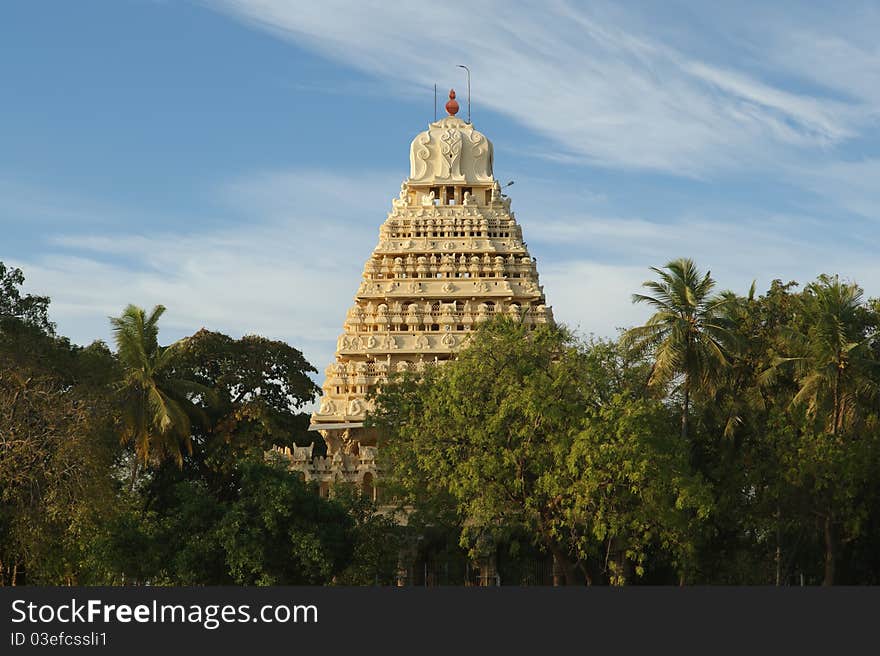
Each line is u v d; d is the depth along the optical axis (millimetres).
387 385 112250
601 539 86562
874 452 95125
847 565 107000
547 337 96625
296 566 90250
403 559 106938
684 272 96688
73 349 101188
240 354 126812
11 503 89188
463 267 144875
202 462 117312
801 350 99375
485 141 154500
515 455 89062
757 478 95188
